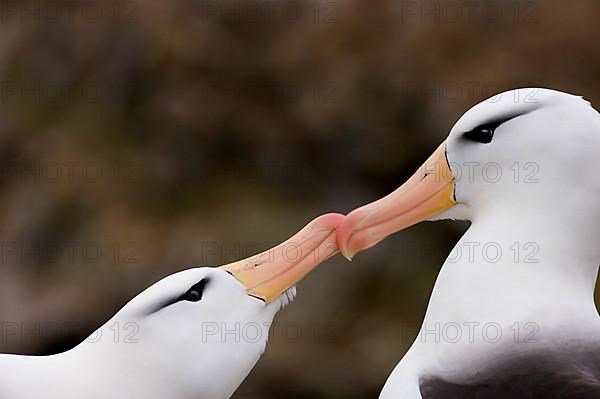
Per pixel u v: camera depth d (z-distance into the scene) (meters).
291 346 13.08
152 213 14.13
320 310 13.25
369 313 13.26
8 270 13.91
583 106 6.16
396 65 14.43
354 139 14.41
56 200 14.34
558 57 14.40
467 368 5.93
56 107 15.05
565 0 14.67
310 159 14.46
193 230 13.80
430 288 13.38
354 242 6.78
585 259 6.12
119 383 6.53
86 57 15.17
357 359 13.01
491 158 6.27
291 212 14.02
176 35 14.88
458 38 14.55
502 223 6.21
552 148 6.11
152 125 14.73
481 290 6.11
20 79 15.20
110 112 14.91
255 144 14.55
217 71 14.80
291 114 14.53
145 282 13.52
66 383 6.49
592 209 6.07
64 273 13.78
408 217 6.62
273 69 14.67
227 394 6.77
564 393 5.30
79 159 14.55
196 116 14.62
